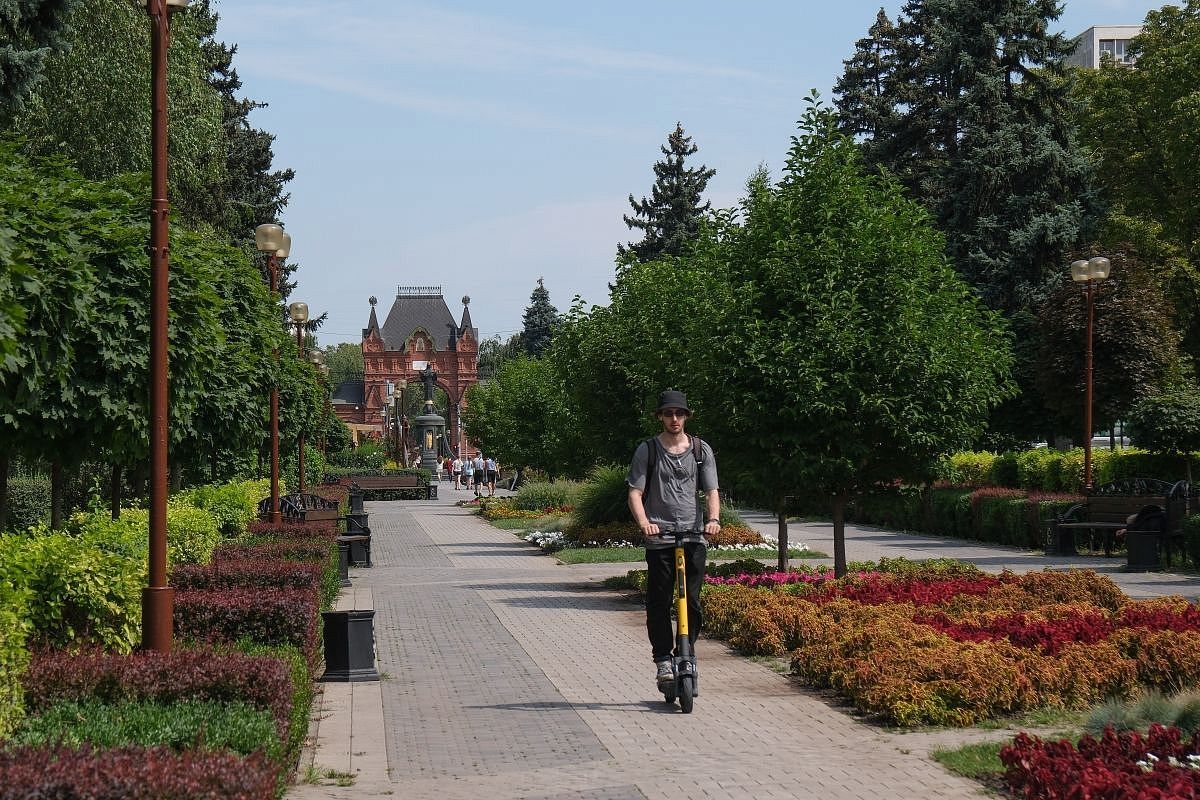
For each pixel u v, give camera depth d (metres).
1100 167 41.62
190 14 33.09
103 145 29.75
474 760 7.53
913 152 48.41
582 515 27.91
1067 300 31.61
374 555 26.48
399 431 90.31
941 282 15.49
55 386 11.51
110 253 11.86
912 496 15.71
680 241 62.75
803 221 15.34
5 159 12.13
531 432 41.66
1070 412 31.98
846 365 14.72
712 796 6.48
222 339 13.05
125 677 6.80
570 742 7.95
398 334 131.25
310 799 6.57
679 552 9.09
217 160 35.81
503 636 13.43
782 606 12.04
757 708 9.02
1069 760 6.41
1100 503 23.23
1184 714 7.98
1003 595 12.99
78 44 28.72
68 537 9.67
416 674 10.99
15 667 6.50
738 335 14.88
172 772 4.53
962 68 42.78
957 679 8.73
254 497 24.33
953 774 6.93
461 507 50.38
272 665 7.07
